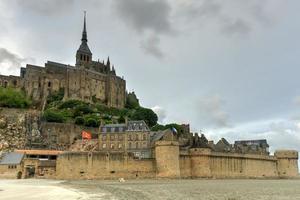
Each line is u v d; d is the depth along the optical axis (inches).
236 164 5541.3
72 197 2114.9
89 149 5575.8
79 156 4564.5
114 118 7165.4
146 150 5216.5
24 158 4763.8
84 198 2055.9
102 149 5457.7
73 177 4512.8
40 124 6304.1
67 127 6269.7
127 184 3523.6
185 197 2176.4
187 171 4985.2
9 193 2386.8
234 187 3208.7
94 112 7436.0
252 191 2773.1
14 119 6412.4
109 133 5511.8
